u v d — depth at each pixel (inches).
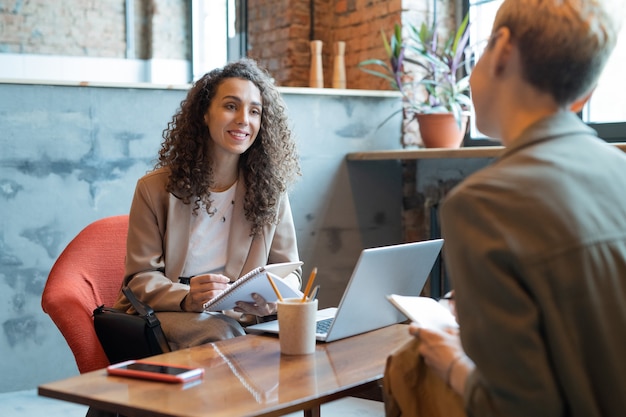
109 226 103.0
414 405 52.2
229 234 98.8
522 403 40.9
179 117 98.6
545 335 41.4
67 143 136.2
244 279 77.0
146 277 92.4
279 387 57.0
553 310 40.8
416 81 171.8
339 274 166.1
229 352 68.4
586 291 41.1
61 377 139.3
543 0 45.9
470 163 160.1
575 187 43.0
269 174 99.5
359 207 168.1
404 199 173.9
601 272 41.6
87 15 290.0
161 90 143.9
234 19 253.6
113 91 139.5
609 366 41.6
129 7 295.7
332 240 164.9
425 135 159.5
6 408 128.8
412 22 174.6
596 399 41.9
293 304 66.8
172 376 58.3
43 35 283.3
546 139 45.7
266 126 100.0
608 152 46.4
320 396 55.1
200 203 96.8
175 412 50.8
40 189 134.6
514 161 44.9
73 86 136.1
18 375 135.8
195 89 98.1
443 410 50.6
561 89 46.5
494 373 41.5
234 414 50.4
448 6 179.3
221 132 95.6
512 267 41.5
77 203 137.6
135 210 95.6
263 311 82.1
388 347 70.1
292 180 105.3
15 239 133.4
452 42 175.2
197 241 97.2
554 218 41.6
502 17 47.8
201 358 66.2
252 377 59.9
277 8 206.5
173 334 85.7
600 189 43.7
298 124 159.3
